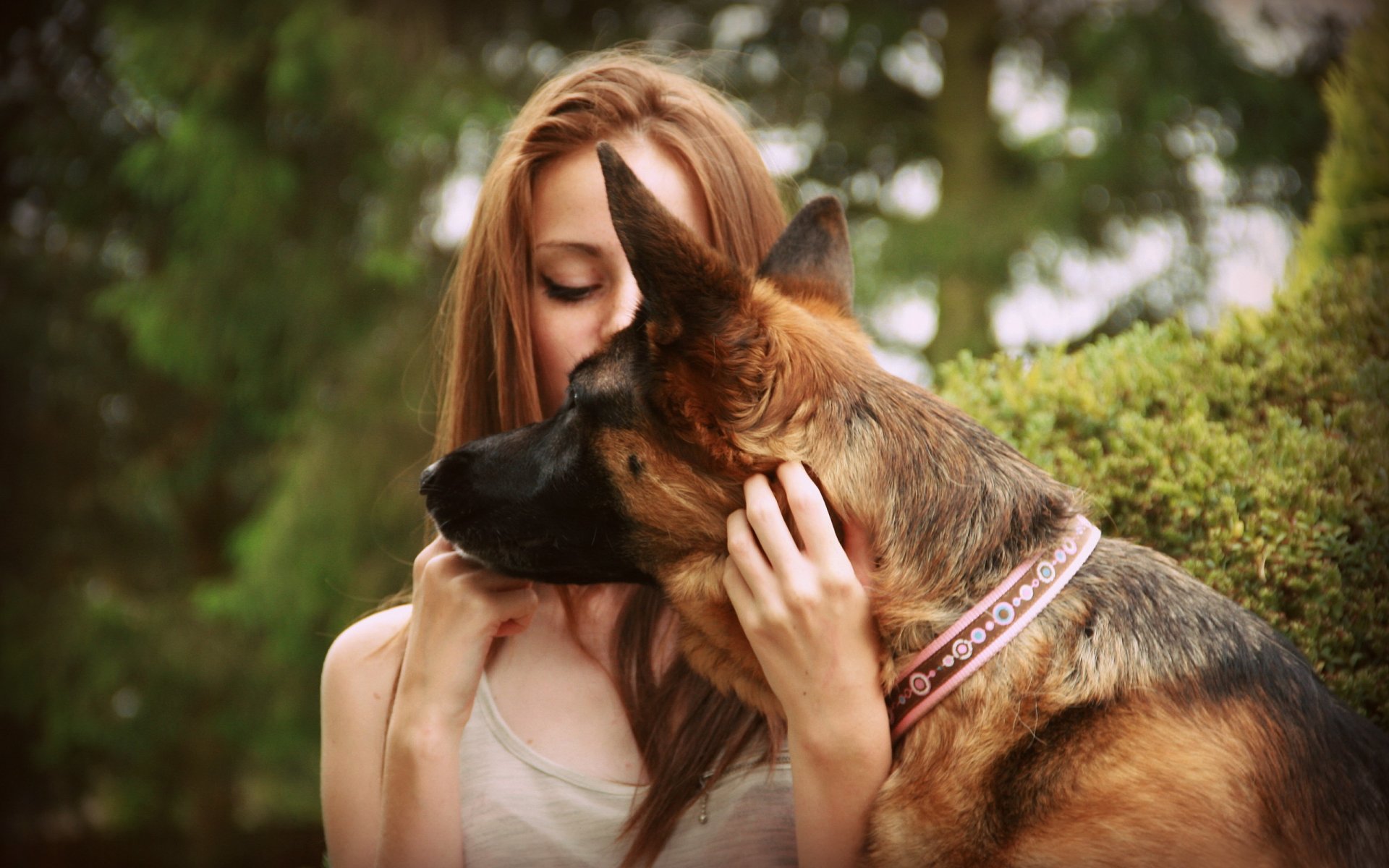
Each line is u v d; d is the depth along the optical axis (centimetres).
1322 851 203
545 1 1133
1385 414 293
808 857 219
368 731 266
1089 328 1040
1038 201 1023
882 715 220
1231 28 1081
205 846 1074
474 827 243
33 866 1059
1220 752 208
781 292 266
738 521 225
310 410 1009
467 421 299
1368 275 328
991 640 222
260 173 979
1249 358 320
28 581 1083
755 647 221
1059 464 305
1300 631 276
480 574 247
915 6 1186
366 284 1019
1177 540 289
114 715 1023
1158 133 1009
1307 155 1007
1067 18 1140
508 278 279
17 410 1124
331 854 263
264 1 991
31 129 1111
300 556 933
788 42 1178
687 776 237
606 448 237
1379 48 368
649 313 226
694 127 291
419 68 1000
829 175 1171
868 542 227
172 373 1053
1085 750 212
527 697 259
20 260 1116
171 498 1175
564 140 277
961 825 216
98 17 1127
